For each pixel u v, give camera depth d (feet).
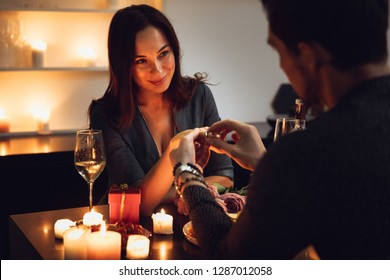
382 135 2.53
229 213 4.68
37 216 5.10
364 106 2.57
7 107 10.39
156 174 5.24
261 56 11.70
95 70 10.48
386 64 2.67
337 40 2.57
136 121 6.56
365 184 2.49
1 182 8.88
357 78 2.65
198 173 3.41
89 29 10.67
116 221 4.70
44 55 10.19
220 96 11.52
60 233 4.50
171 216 4.64
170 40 6.29
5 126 10.21
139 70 6.18
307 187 2.54
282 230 2.59
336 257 2.60
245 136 4.16
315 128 2.60
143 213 5.31
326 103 2.83
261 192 2.64
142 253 4.02
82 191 9.53
